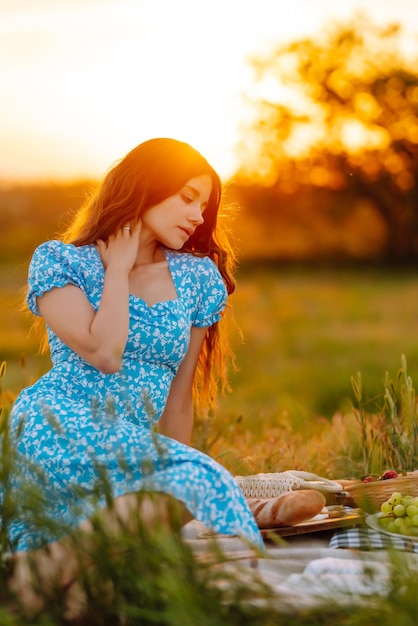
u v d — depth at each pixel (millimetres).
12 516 2666
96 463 2662
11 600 2553
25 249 47781
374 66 44094
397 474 3979
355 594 2465
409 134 44594
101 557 2457
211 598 2352
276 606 2379
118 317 3207
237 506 2928
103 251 3406
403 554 2701
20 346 24969
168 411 3627
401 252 47281
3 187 52156
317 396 19234
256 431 6438
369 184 45188
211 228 3689
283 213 46906
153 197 3436
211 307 3619
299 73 43312
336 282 41844
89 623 2461
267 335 29609
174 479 2834
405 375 4809
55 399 3168
